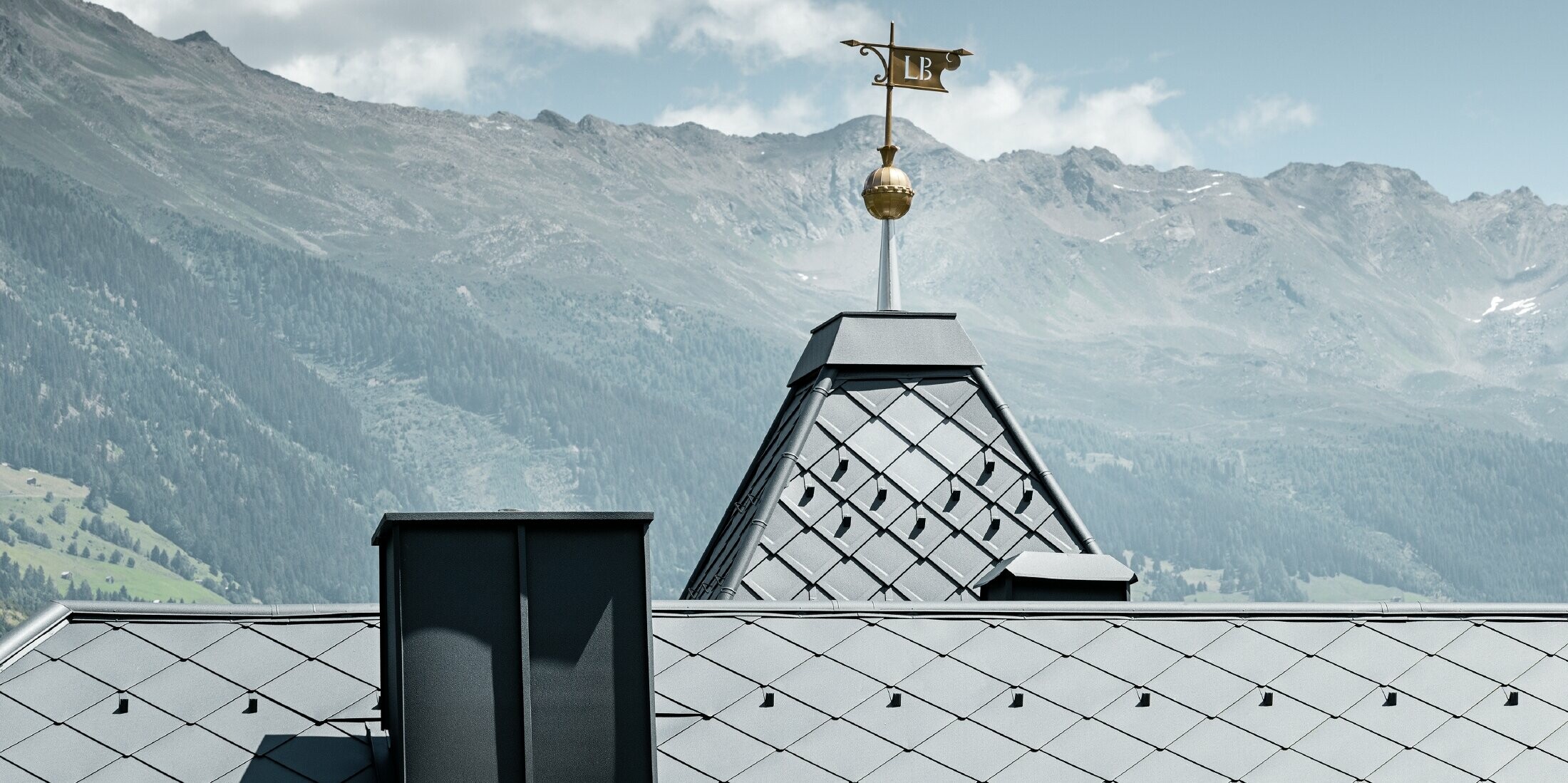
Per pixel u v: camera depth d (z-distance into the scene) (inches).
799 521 858.1
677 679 574.9
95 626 557.3
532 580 498.3
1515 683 594.9
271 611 573.9
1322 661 598.2
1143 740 562.9
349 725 536.7
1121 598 750.5
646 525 508.1
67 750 514.0
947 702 572.4
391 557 517.7
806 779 540.7
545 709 487.5
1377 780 555.5
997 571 774.5
